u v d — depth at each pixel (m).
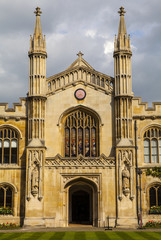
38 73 51.94
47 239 35.25
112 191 48.91
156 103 51.94
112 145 50.78
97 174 49.28
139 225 47.44
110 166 49.28
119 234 39.09
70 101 52.12
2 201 50.44
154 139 51.62
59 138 51.28
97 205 49.00
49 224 48.31
